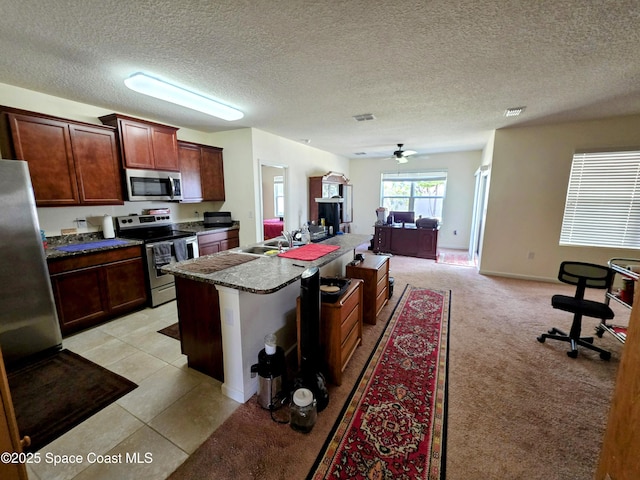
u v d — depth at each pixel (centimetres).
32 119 254
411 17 161
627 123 365
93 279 279
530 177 424
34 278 226
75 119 307
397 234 627
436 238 591
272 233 656
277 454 146
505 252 456
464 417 170
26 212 220
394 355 236
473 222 595
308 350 179
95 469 138
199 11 155
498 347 249
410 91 277
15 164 213
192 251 374
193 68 225
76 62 213
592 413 173
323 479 132
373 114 356
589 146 387
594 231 404
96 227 332
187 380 204
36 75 236
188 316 207
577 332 243
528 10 155
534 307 337
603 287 239
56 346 240
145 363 225
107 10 153
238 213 462
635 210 379
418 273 484
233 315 178
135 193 337
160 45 190
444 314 317
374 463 140
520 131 421
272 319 211
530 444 152
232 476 134
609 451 85
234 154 448
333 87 266
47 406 179
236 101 304
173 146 377
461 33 178
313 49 197
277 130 449
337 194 683
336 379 200
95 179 304
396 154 548
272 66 222
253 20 164
